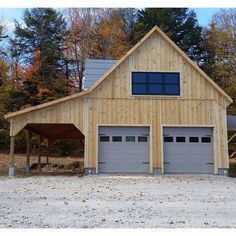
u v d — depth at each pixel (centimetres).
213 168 1978
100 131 1956
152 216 809
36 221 759
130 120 1966
